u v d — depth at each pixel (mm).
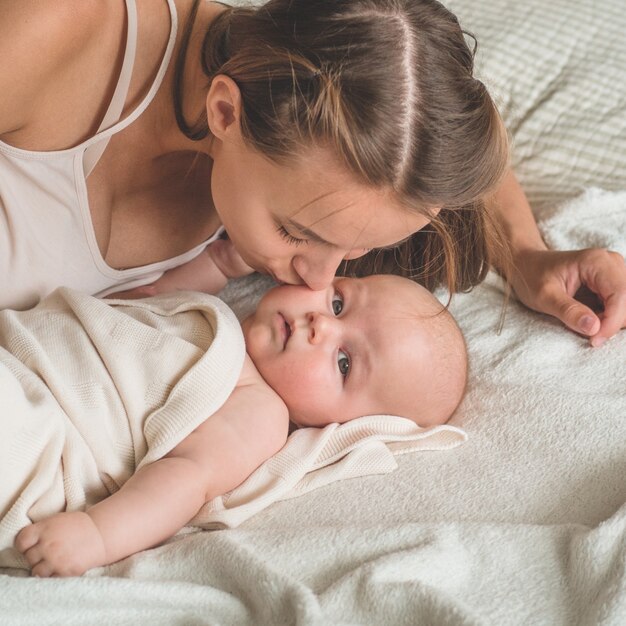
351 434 1268
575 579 975
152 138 1290
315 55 1012
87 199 1265
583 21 1973
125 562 991
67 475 1038
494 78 1844
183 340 1183
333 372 1299
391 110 998
